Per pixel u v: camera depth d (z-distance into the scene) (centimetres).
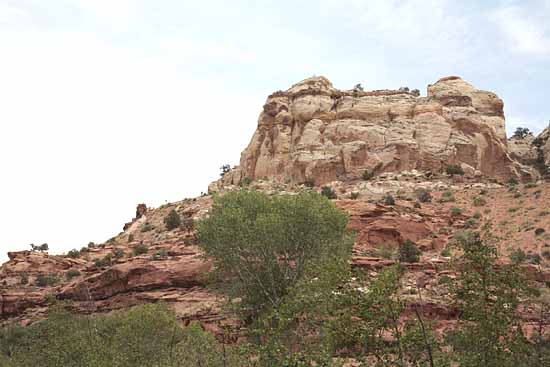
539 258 6044
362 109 10300
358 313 2291
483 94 11081
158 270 6331
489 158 10106
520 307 3506
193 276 6175
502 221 7312
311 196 5241
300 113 10475
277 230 4716
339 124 10112
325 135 10100
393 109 10281
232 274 5228
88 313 5681
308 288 2612
